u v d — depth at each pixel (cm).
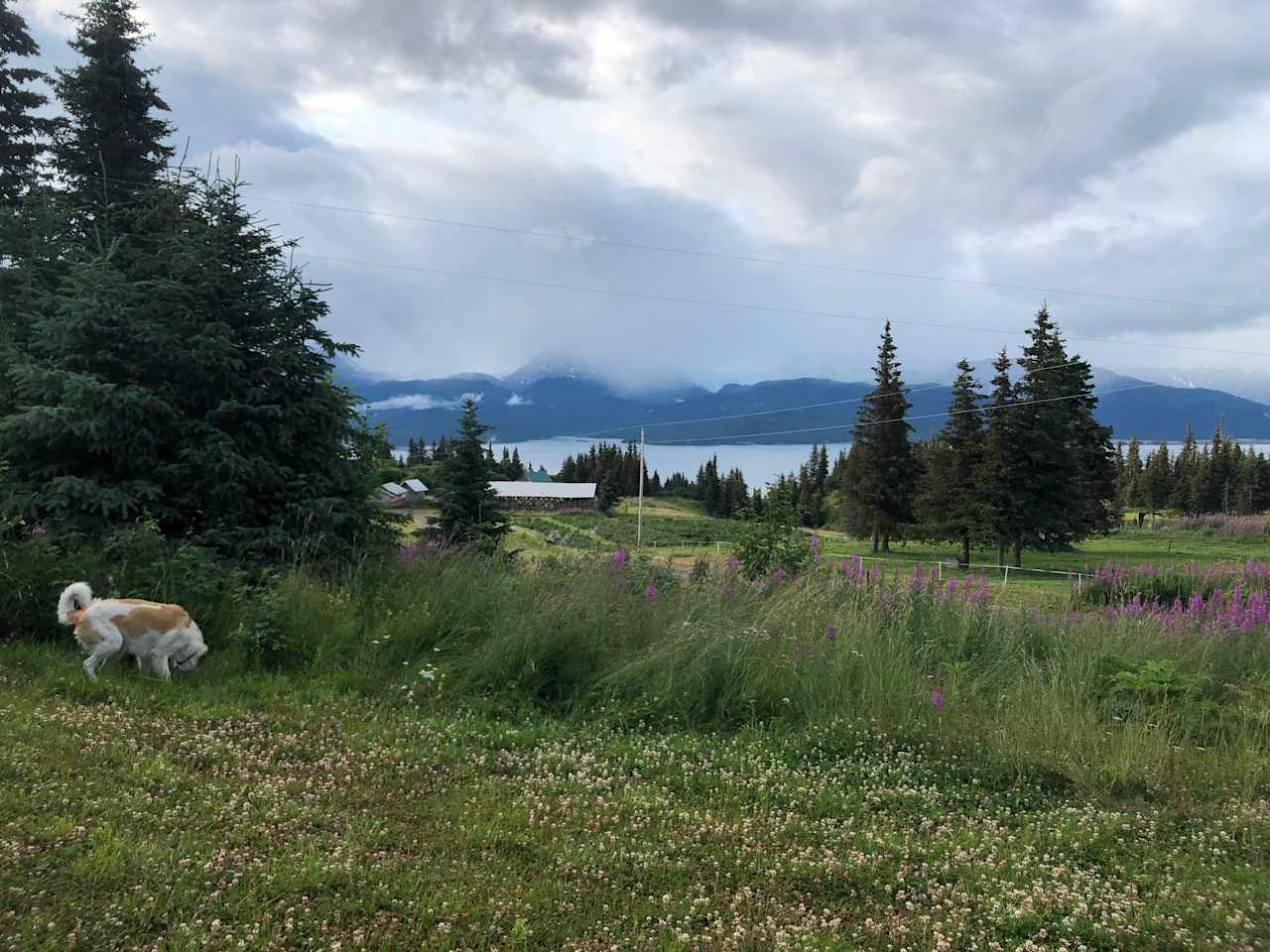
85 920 304
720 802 495
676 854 416
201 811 408
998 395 4172
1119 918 368
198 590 778
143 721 537
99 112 1962
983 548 4422
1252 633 945
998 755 579
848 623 826
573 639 753
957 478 4691
